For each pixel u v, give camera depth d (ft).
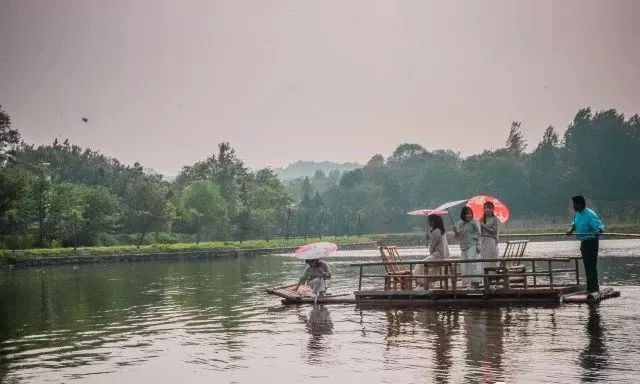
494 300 63.31
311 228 388.98
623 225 318.45
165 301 79.20
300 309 66.69
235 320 61.00
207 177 379.76
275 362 42.96
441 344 45.83
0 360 46.70
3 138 316.19
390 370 39.42
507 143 531.91
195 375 40.55
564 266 114.83
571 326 49.88
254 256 231.09
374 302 67.05
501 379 36.35
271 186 391.45
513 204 429.38
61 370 43.11
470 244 66.39
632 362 38.58
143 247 228.43
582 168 447.01
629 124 457.27
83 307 76.33
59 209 242.58
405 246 324.19
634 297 64.64
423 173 450.30
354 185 484.74
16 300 88.38
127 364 44.21
